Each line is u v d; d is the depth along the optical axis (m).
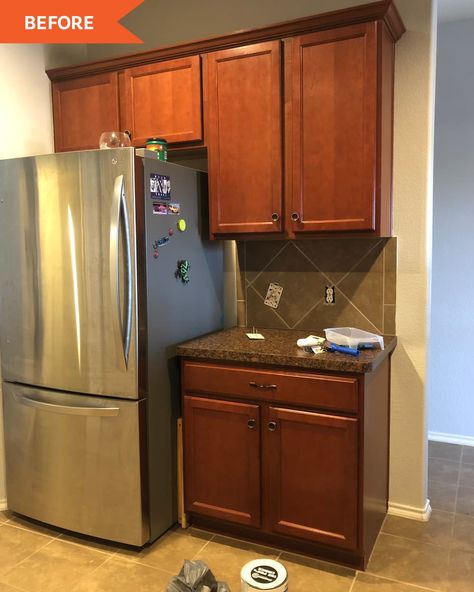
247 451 2.34
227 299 2.95
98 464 2.39
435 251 3.57
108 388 2.34
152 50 2.63
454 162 3.46
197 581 1.88
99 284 2.30
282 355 2.22
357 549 2.17
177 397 2.54
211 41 2.50
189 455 2.48
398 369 2.62
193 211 2.60
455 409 3.62
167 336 2.44
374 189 2.26
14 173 2.45
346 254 2.69
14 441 2.62
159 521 2.45
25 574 2.23
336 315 2.74
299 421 2.21
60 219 2.35
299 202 2.39
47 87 2.94
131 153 2.20
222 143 2.53
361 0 2.57
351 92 2.25
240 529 2.46
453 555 2.33
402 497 2.67
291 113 2.38
